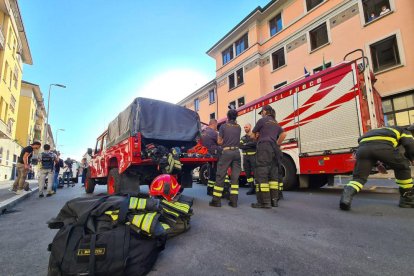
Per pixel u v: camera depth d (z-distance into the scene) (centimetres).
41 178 810
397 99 1289
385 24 1347
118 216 213
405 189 446
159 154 529
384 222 349
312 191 764
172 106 630
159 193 349
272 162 496
